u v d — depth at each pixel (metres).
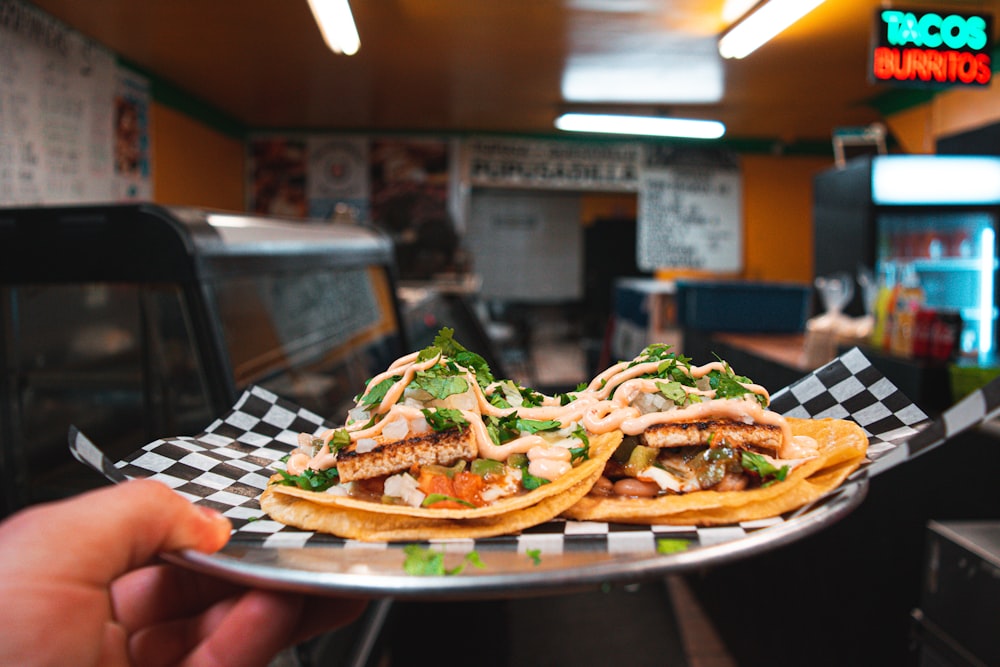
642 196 2.02
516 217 3.40
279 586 0.24
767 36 0.99
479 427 0.36
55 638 0.24
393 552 0.29
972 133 1.22
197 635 0.30
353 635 0.61
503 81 1.37
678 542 0.30
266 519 0.32
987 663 0.42
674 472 0.36
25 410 0.55
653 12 0.97
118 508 0.25
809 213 2.08
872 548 0.64
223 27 1.04
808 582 0.69
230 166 1.77
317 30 1.06
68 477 0.55
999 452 0.58
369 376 0.80
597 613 0.88
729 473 0.35
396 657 0.77
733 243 2.07
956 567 0.45
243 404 0.39
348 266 0.77
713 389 0.40
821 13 0.98
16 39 0.91
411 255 1.81
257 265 0.56
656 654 0.80
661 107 1.57
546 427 0.38
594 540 0.30
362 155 1.89
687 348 1.38
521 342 2.42
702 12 0.97
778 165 2.06
